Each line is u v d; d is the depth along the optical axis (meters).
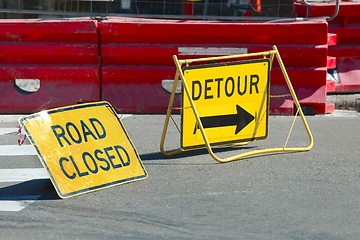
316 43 13.46
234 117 10.99
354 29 15.05
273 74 13.49
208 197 9.19
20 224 8.35
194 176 10.01
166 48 13.42
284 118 13.40
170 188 9.52
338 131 12.50
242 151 11.20
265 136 11.34
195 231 8.10
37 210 8.79
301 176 10.02
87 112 9.84
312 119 13.42
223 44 13.44
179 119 13.28
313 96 13.63
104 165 9.62
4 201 9.12
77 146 9.52
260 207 8.84
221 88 10.80
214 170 10.26
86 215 8.60
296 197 9.19
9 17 15.07
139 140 11.88
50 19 14.31
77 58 13.54
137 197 9.19
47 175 10.11
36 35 13.47
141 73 13.54
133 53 13.43
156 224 8.31
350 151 11.23
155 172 10.17
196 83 10.57
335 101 14.41
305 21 13.62
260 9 14.38
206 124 10.77
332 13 15.16
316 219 8.47
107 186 9.50
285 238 7.92
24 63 13.58
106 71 13.53
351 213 8.66
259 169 10.30
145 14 14.73
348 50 15.07
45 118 9.41
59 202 9.04
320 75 13.57
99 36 13.46
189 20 14.30
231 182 9.77
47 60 13.58
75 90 13.59
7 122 13.09
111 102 13.61
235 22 13.79
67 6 14.93
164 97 13.62
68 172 9.29
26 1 15.01
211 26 13.30
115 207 8.85
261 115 11.23
